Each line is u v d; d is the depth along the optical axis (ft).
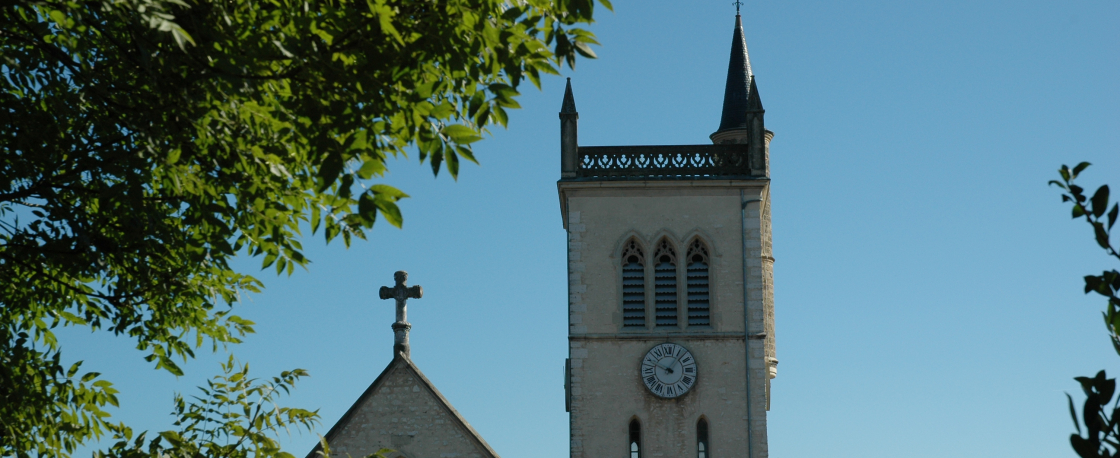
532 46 41.47
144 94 42.73
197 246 47.57
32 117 43.04
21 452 47.50
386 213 40.16
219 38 39.73
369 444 122.72
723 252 144.25
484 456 122.31
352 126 40.57
